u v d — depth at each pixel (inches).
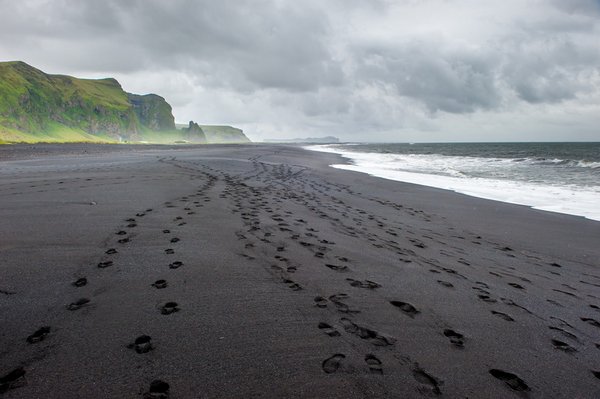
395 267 180.7
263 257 176.4
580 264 214.7
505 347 109.0
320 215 305.7
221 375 83.9
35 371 81.3
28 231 190.4
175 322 107.3
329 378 85.4
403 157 1697.8
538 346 111.4
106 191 335.9
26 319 103.3
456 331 117.2
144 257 162.2
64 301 116.0
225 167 730.8
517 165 1138.7
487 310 136.6
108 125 7303.2
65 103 6766.7
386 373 89.5
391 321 120.4
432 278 169.0
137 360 87.3
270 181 549.0
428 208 397.7
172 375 82.7
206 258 166.9
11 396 73.2
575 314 139.8
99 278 136.2
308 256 184.9
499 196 494.9
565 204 434.3
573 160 1283.2
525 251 239.9
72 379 79.3
